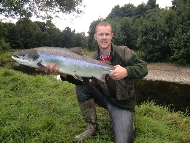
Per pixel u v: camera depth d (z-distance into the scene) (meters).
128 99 2.65
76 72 2.55
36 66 2.57
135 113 3.71
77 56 2.56
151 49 19.72
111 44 2.76
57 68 2.48
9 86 5.42
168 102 6.16
